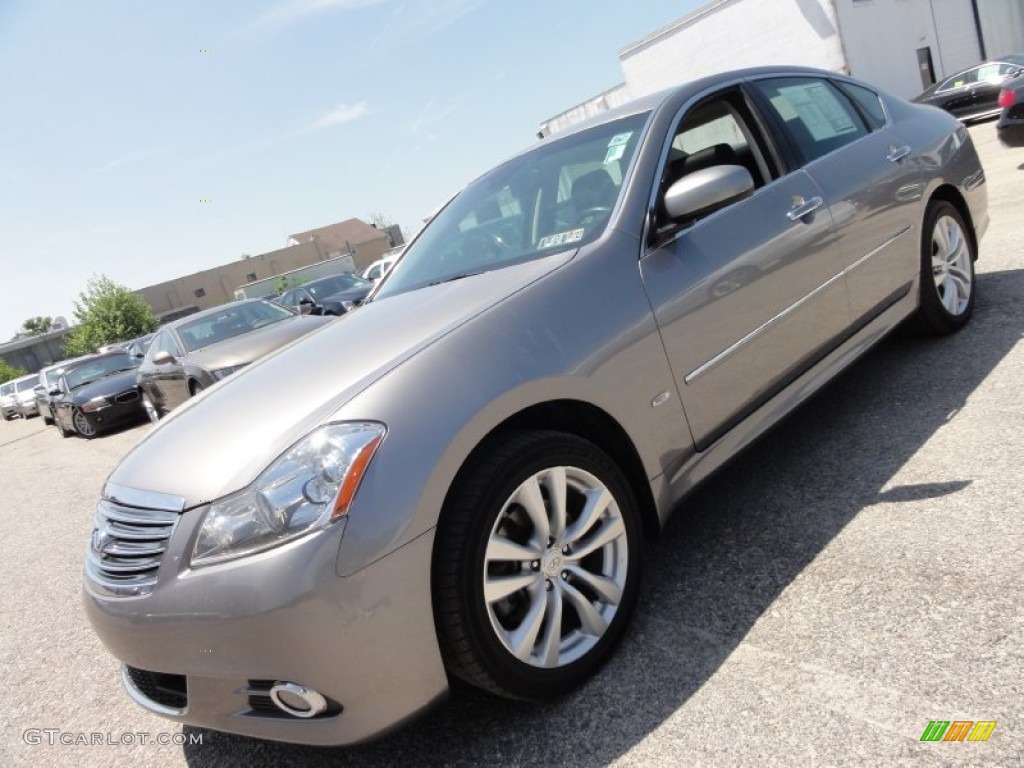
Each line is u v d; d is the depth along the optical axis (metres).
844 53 20.98
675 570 2.60
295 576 1.72
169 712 2.05
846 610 2.11
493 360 2.03
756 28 22.34
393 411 1.87
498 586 1.93
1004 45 29.14
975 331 3.95
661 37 24.61
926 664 1.83
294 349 2.70
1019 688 1.68
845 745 1.66
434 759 2.04
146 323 46.19
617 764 1.82
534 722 2.06
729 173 2.43
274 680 1.78
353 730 1.80
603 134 2.98
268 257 71.69
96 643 3.67
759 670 1.98
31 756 2.74
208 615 1.79
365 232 78.56
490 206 3.14
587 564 2.23
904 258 3.53
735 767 1.70
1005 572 2.07
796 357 2.87
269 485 1.82
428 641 1.83
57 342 62.50
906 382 3.59
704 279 2.53
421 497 1.81
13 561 5.79
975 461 2.70
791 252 2.86
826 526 2.58
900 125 3.80
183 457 2.09
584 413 2.25
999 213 6.63
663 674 2.08
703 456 2.51
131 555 2.00
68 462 10.94
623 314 2.30
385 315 2.63
